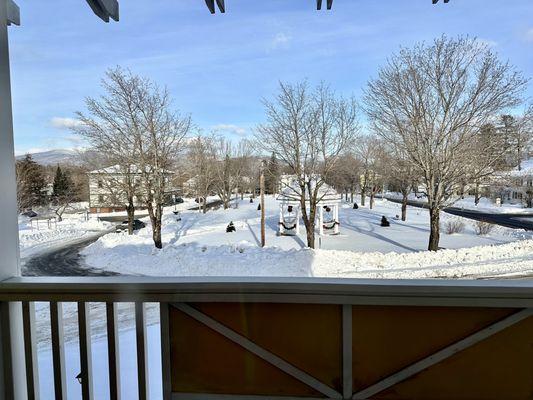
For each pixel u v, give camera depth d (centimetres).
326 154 1596
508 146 1281
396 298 130
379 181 3206
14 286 140
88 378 142
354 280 135
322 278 138
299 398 139
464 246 1295
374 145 2083
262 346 139
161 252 1154
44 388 231
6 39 148
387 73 1347
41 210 2134
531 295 125
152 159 1520
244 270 949
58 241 1448
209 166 3114
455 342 133
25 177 1625
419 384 136
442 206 1245
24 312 144
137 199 1989
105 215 2680
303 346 138
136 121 1536
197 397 142
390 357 135
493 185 1336
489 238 1516
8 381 143
